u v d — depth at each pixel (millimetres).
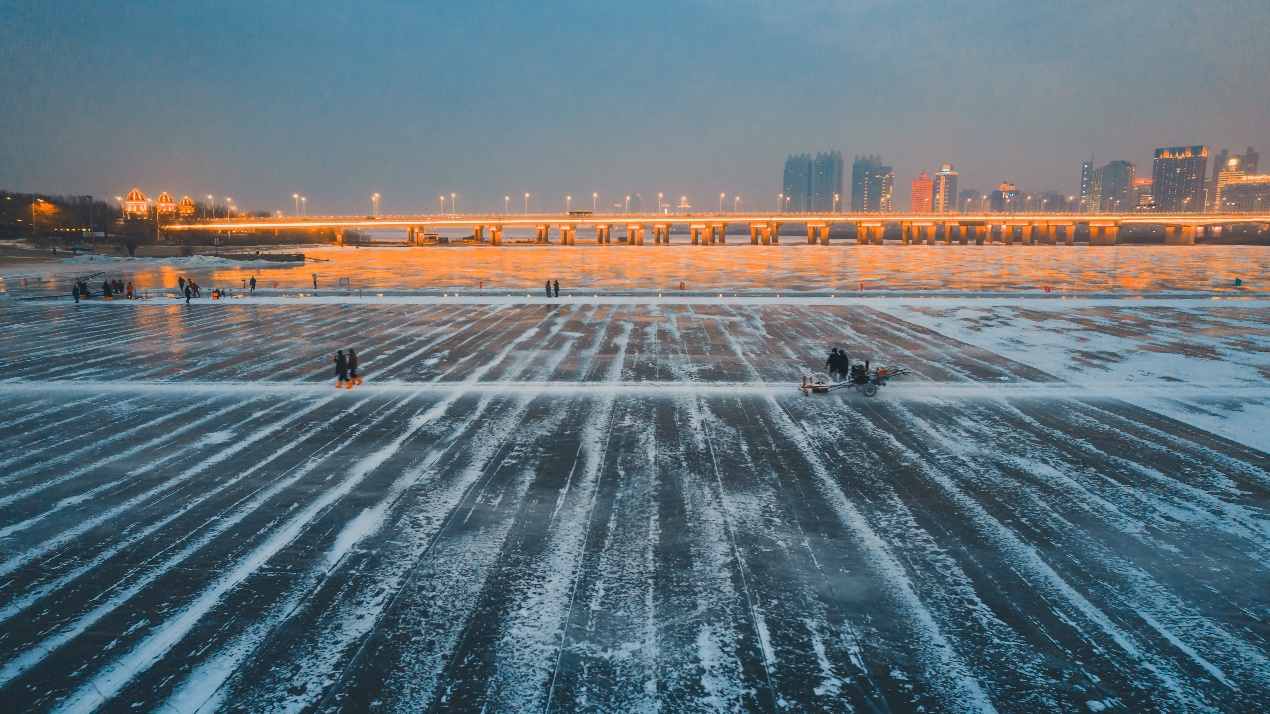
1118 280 66812
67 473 13883
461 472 13898
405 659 7906
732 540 10836
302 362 25406
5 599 9164
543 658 7930
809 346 28703
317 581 9602
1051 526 11383
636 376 22984
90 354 27031
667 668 7750
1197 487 13141
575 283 63688
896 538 10922
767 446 15562
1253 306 41656
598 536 10984
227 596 9227
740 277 72062
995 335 31484
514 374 23281
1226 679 7535
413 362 25344
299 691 7383
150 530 11234
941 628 8484
